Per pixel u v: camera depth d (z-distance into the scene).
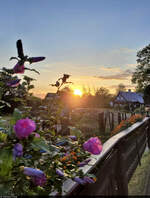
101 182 1.53
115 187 1.96
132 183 2.90
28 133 0.85
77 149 1.62
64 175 1.18
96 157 1.58
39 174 0.94
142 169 3.53
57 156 1.34
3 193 0.86
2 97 1.33
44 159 1.31
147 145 5.50
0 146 0.89
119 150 2.26
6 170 0.87
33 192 0.97
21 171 0.95
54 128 1.65
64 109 1.69
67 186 1.10
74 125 2.04
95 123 7.49
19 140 0.90
